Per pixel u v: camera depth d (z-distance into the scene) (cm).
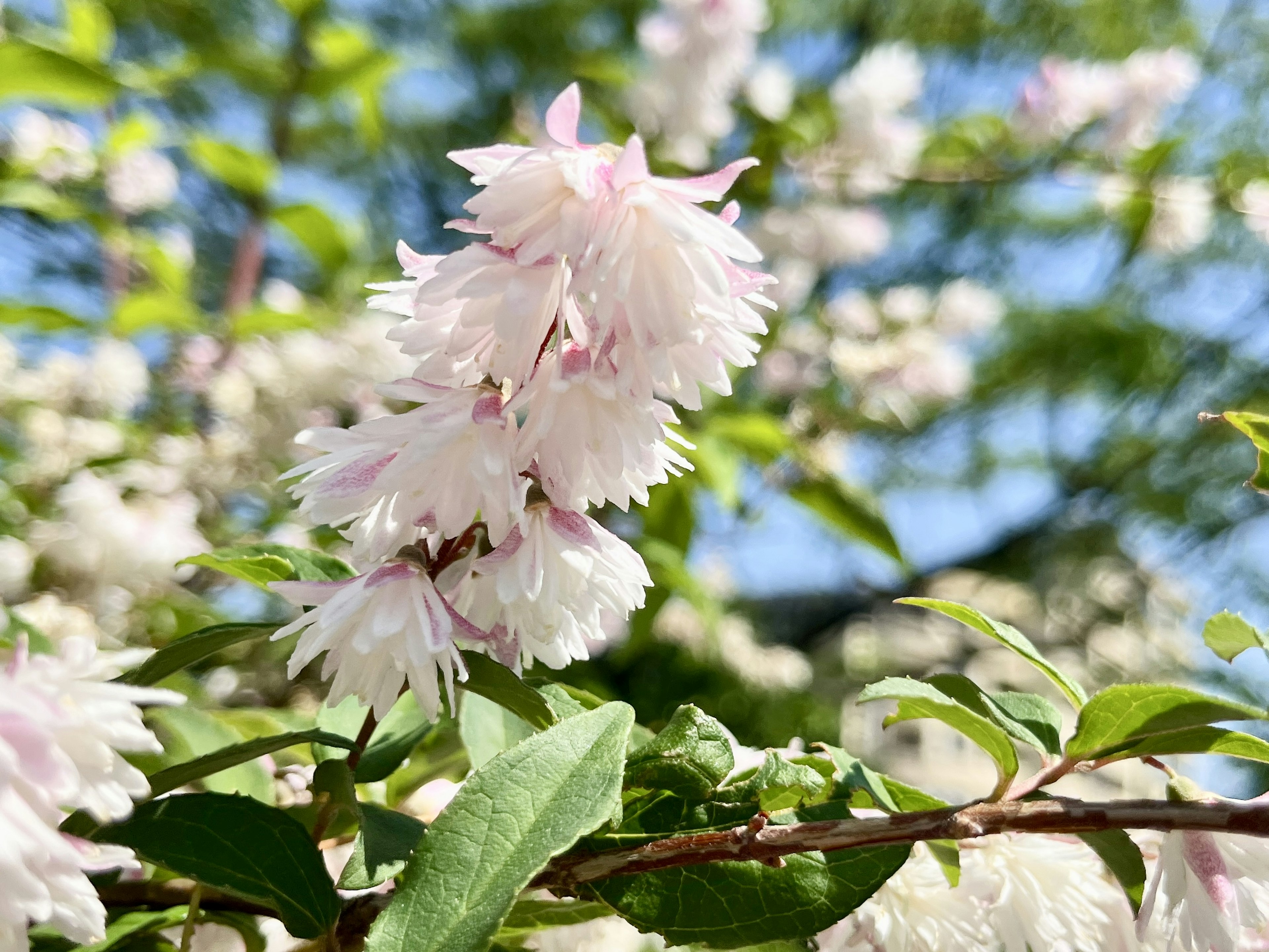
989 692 24
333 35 74
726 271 19
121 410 70
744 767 25
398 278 85
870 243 96
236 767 28
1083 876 24
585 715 19
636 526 81
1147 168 103
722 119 89
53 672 16
